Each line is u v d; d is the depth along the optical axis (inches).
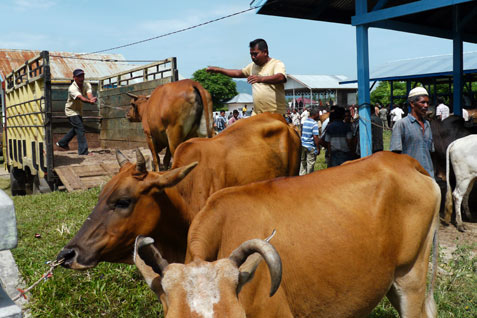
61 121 571.5
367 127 313.3
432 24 421.4
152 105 287.3
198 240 99.7
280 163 197.2
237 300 75.3
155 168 305.6
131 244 135.6
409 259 122.7
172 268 78.1
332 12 396.5
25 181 568.1
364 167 123.8
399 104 1336.1
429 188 127.7
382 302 170.4
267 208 110.0
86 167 428.1
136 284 185.8
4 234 78.7
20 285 186.7
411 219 123.0
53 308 167.9
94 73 741.9
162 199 136.8
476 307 163.6
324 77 1819.6
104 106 581.9
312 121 404.2
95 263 130.2
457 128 315.9
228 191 110.6
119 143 557.6
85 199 347.9
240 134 188.1
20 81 550.0
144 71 477.1
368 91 311.7
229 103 2746.1
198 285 75.5
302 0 358.3
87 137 600.4
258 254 81.9
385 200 118.6
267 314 99.2
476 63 870.4
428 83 1042.7
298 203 113.0
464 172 273.0
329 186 118.3
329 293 110.7
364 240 113.4
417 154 229.1
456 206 275.0
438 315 157.5
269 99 238.7
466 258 201.8
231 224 105.6
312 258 108.0
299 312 109.7
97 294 175.6
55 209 316.5
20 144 531.5
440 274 190.9
